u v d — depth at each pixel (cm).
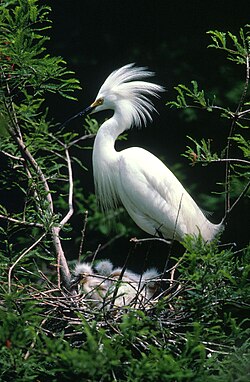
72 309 870
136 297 869
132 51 1970
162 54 1945
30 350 708
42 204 983
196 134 1897
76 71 1972
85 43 1989
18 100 1207
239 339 824
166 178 1205
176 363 690
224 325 843
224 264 845
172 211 1195
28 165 1070
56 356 711
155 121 1906
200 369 709
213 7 1966
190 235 891
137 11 1994
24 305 822
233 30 1953
